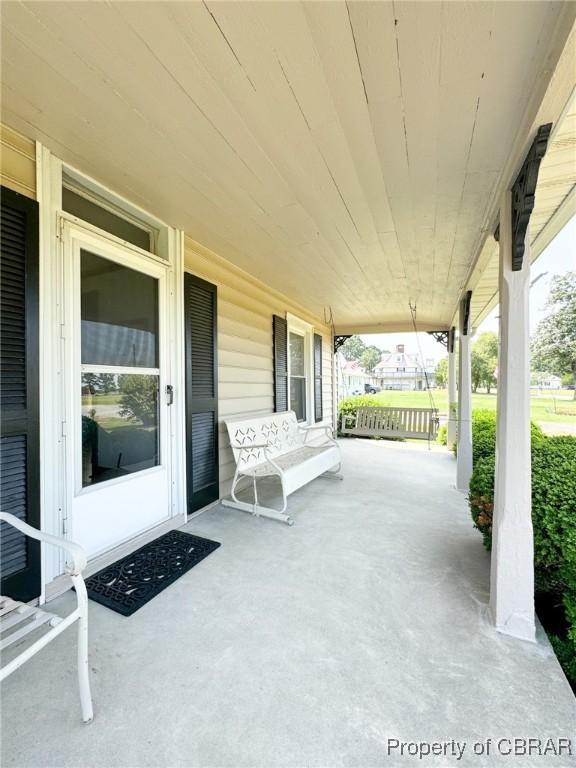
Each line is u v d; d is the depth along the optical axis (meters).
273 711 1.19
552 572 1.75
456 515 3.05
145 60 1.27
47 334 1.82
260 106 1.50
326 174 2.00
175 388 2.76
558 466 2.04
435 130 1.63
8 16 1.10
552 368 9.41
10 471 1.64
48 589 1.78
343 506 3.27
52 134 1.69
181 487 2.80
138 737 1.10
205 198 2.28
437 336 7.41
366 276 4.00
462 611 1.73
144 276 2.50
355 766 1.02
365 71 1.31
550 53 1.15
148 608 1.74
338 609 1.74
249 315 4.00
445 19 1.10
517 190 1.62
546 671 1.37
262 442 3.70
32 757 1.04
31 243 1.72
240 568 2.12
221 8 1.07
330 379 7.76
